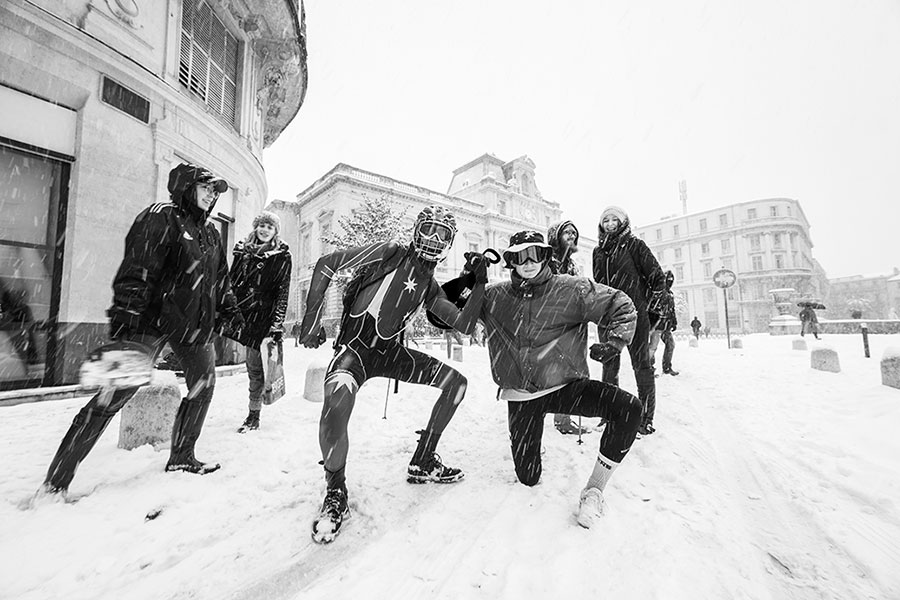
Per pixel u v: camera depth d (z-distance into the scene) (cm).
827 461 296
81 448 248
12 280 606
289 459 330
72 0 653
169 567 193
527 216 5025
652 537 207
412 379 285
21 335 611
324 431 230
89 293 659
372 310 264
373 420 455
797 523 220
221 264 334
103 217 680
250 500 260
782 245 6794
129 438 341
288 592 176
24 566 187
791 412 435
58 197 651
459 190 5128
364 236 2388
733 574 178
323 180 3547
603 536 209
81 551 201
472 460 333
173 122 802
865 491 244
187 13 903
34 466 301
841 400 469
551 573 180
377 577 184
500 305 279
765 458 309
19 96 607
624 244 401
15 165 611
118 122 705
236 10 1025
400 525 230
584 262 5738
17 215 612
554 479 285
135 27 746
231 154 992
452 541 211
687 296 7506
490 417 478
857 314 2800
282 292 418
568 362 257
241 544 212
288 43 1169
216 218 961
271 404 522
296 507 253
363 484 283
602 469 229
